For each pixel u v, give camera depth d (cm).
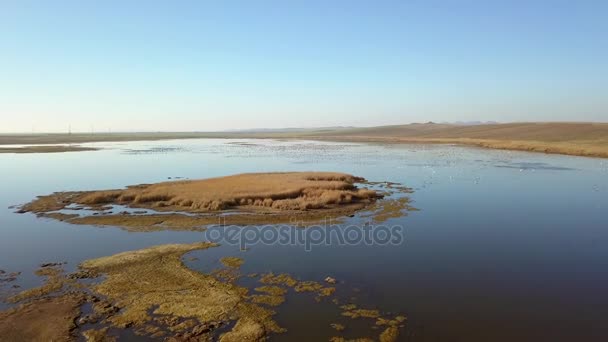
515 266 1549
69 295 1288
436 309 1182
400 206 2680
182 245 1820
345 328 1069
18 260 1638
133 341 1009
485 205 2691
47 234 2033
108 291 1316
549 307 1199
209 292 1303
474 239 1917
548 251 1730
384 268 1529
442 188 3400
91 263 1585
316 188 3189
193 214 2459
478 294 1290
